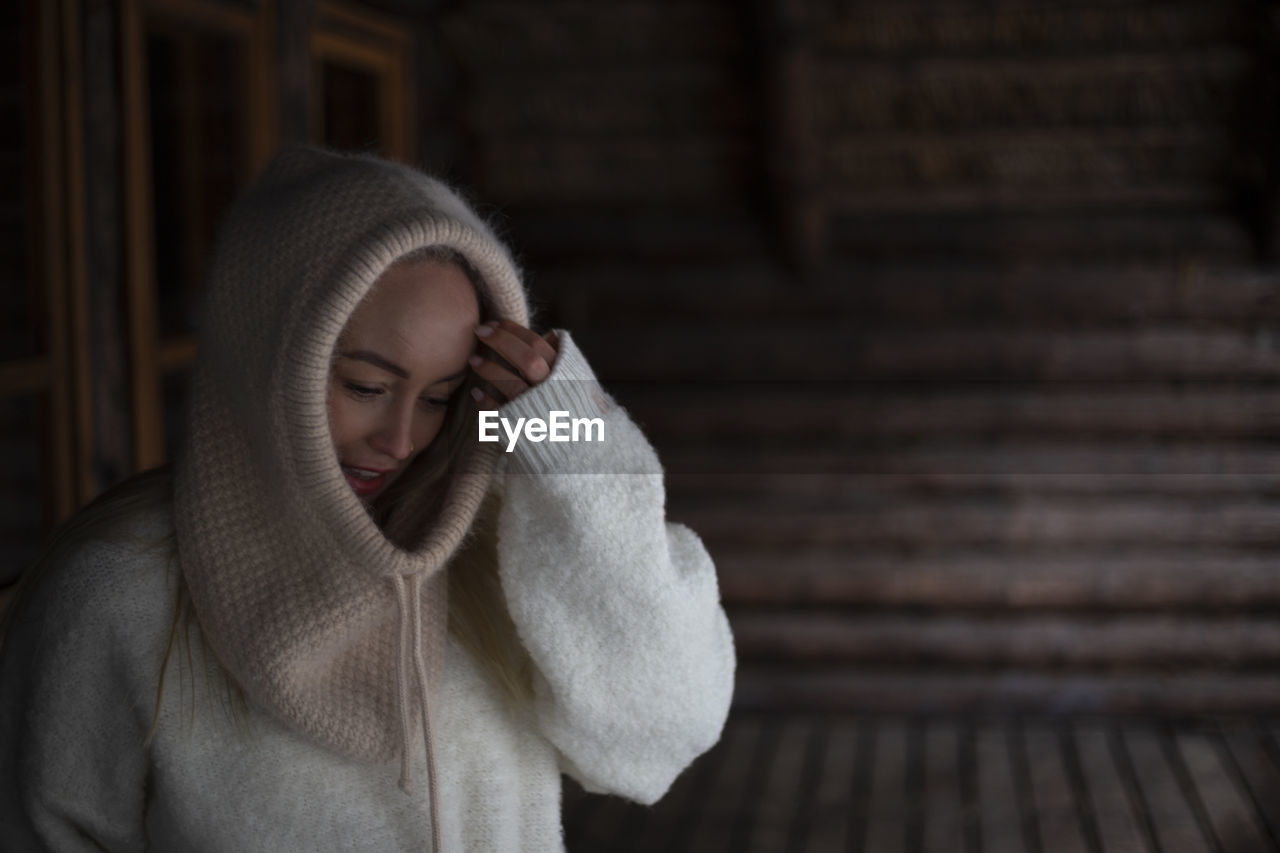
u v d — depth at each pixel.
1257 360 4.20
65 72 2.23
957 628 4.40
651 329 4.46
